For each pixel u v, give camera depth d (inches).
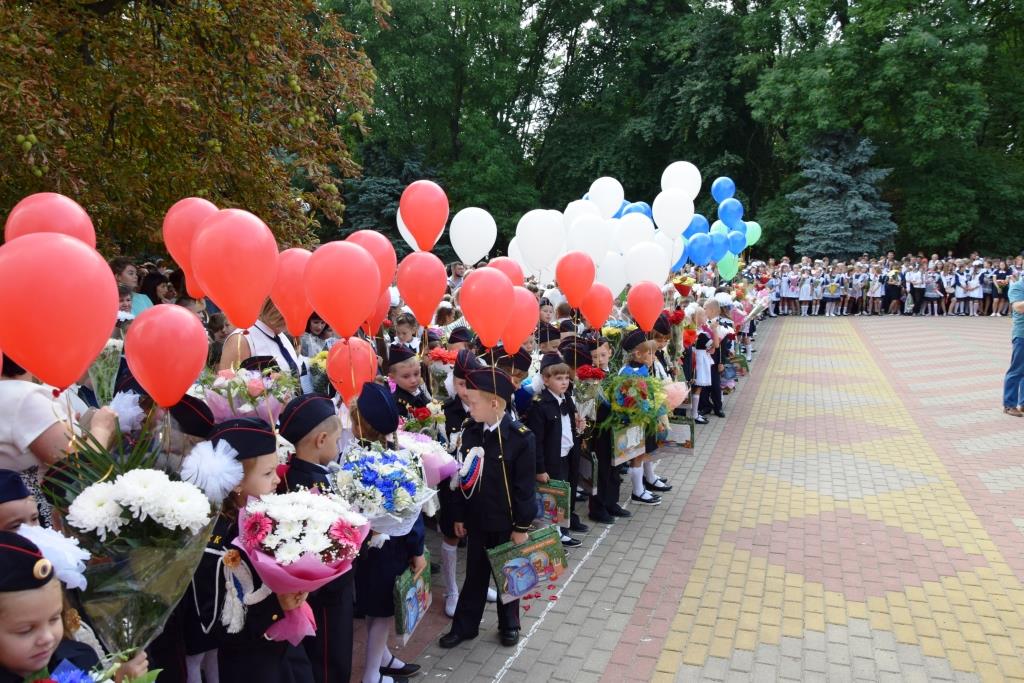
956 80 1161.4
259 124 321.1
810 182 1291.8
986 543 244.8
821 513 275.7
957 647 181.6
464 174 1266.0
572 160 1389.0
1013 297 421.7
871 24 1162.6
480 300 188.2
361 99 335.3
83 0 283.7
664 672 171.3
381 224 1140.5
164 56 302.0
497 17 1219.2
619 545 246.7
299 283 178.1
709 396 447.5
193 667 123.3
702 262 408.5
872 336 805.9
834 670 171.9
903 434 392.5
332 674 135.1
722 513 277.0
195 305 257.6
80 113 267.0
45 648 78.8
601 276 326.3
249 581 111.0
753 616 197.6
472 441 178.9
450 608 201.6
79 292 102.1
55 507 107.4
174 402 121.0
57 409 124.4
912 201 1235.9
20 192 272.2
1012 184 1231.5
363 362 165.6
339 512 115.8
